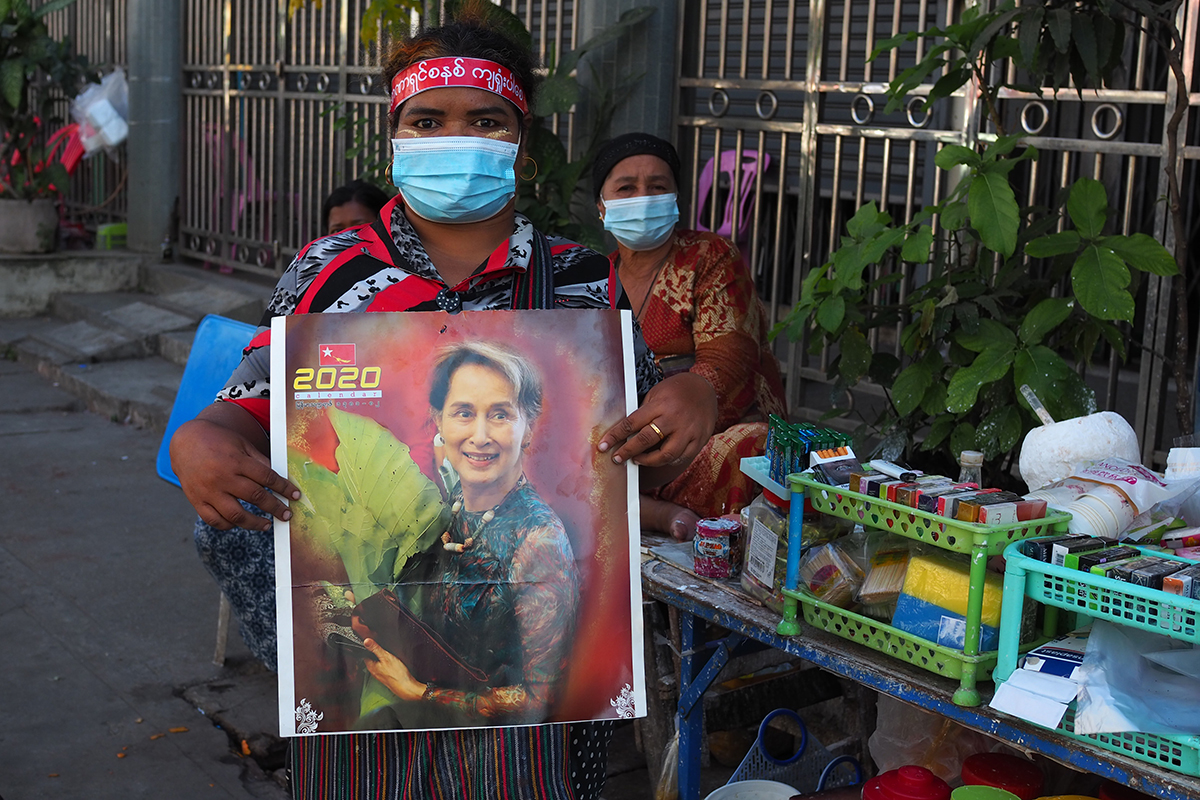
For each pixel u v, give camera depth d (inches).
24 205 347.6
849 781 97.9
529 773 61.2
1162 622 60.7
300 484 58.4
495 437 59.7
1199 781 60.7
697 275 128.8
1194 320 187.0
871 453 115.7
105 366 291.9
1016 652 67.6
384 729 59.0
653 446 60.1
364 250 62.2
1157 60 184.2
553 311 60.6
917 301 114.3
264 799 112.5
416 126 61.4
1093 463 81.6
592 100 192.4
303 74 290.8
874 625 75.4
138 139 358.0
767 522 86.3
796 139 221.8
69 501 204.5
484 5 65.1
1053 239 99.7
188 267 348.2
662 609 113.9
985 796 72.0
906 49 191.6
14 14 342.6
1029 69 106.0
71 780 114.3
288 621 58.5
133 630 151.0
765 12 175.0
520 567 59.5
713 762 119.5
